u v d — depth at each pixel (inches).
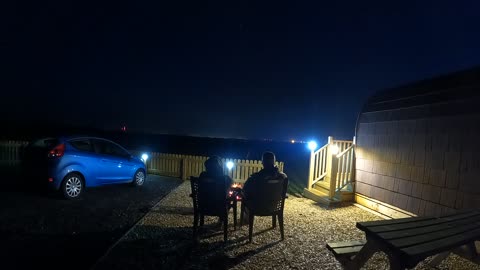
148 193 303.7
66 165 246.1
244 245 168.2
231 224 208.4
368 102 293.1
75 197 256.7
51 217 202.1
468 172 184.5
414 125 228.1
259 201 174.7
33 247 152.6
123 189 319.6
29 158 248.8
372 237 86.8
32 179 245.6
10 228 176.6
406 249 74.0
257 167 372.5
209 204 173.8
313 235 190.7
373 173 268.1
